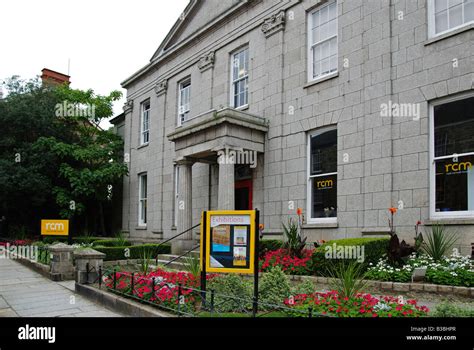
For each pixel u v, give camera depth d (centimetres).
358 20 1126
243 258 641
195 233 1611
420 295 743
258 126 1317
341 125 1139
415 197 959
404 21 1026
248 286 702
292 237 1061
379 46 1066
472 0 924
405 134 995
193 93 1741
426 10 990
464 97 910
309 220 1205
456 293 730
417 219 949
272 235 1287
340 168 1126
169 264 1266
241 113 1278
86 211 2319
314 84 1226
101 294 828
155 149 1977
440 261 844
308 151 1239
